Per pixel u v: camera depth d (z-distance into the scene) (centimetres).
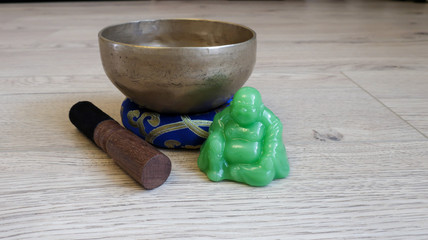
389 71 60
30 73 59
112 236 32
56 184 37
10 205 34
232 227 33
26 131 44
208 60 36
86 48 73
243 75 39
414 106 50
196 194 36
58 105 49
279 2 128
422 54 69
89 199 35
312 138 43
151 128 40
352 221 33
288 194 36
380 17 102
